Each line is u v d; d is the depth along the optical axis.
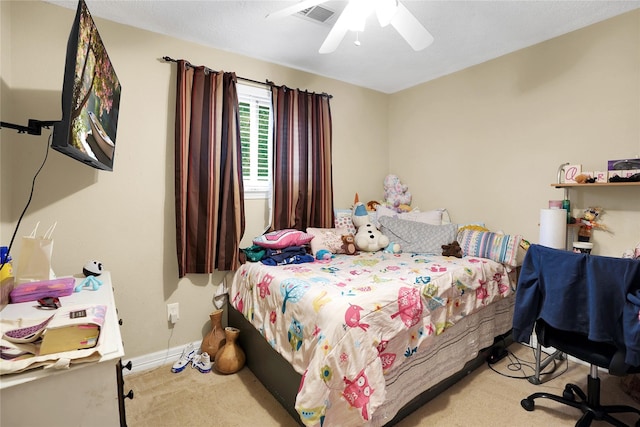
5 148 1.63
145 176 2.12
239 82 2.51
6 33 1.64
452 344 1.86
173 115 2.21
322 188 2.86
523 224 2.52
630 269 1.28
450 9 1.96
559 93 2.30
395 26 1.64
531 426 1.60
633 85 1.98
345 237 2.63
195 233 2.23
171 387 1.92
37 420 0.79
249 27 2.13
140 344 2.14
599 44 2.11
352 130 3.23
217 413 1.68
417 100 3.26
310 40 2.32
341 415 1.30
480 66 2.75
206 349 2.20
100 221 1.98
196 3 1.86
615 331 1.34
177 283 2.25
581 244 2.04
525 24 2.14
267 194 2.67
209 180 2.26
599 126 2.12
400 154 3.45
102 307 1.04
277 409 1.72
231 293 2.31
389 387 1.49
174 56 2.21
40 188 1.80
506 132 2.60
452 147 2.98
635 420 1.64
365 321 1.39
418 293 1.66
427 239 2.60
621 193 2.05
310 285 1.66
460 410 1.71
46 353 0.82
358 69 2.87
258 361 1.98
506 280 2.26
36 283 1.28
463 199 2.91
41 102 1.78
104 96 1.49
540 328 1.61
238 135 2.39
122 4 1.85
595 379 1.57
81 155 1.20
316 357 1.30
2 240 1.59
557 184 2.16
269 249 2.32
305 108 2.76
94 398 0.84
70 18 1.85
